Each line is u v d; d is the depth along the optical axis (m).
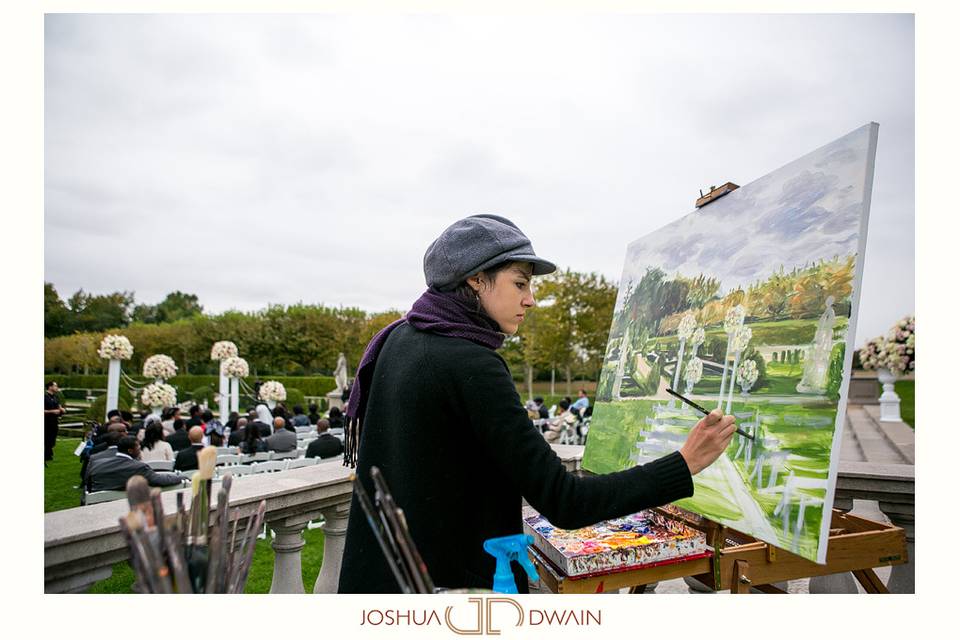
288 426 9.70
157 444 6.66
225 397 16.88
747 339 1.78
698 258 2.16
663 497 1.29
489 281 1.46
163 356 15.18
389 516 1.11
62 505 7.11
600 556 1.58
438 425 1.31
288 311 40.53
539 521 1.93
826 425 1.44
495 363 1.33
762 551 1.72
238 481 2.47
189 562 1.21
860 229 1.48
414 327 1.45
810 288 1.59
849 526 2.02
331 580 2.64
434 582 1.28
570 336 28.00
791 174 1.79
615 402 2.52
